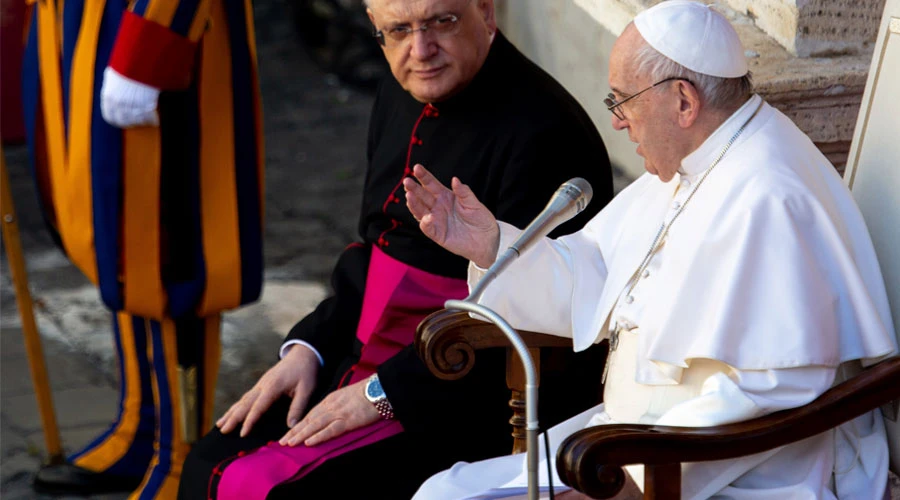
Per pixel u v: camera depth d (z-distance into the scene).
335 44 31.39
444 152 10.59
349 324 11.34
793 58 11.53
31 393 16.70
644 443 7.11
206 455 10.36
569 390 10.60
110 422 15.88
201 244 12.94
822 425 7.48
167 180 12.77
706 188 8.12
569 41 16.05
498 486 8.84
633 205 9.27
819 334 7.57
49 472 14.24
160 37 11.84
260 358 17.58
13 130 27.27
